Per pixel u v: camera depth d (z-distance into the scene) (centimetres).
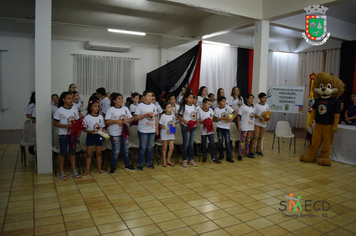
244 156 588
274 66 1067
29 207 313
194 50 812
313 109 554
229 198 351
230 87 970
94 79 908
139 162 466
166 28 903
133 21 812
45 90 421
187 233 262
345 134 546
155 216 296
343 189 394
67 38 869
